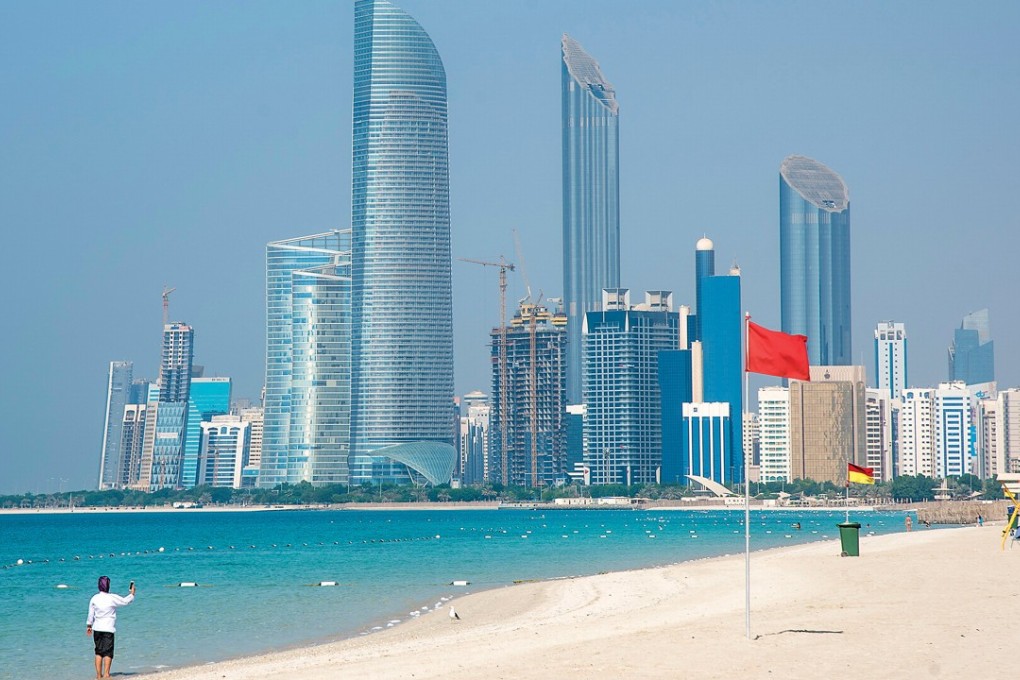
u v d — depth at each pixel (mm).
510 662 46469
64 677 56250
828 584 76938
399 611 84188
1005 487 173125
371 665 48562
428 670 45844
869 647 47219
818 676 41375
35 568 148500
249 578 120812
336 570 132625
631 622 60719
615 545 186875
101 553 195250
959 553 103688
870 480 117062
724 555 145500
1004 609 58625
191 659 61469
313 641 67938
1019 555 99938
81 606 93375
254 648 65375
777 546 173125
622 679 41625
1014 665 42906
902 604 62031
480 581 112312
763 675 41688
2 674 57188
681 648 48000
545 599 85438
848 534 104562
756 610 62188
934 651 46031
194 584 111625
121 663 60344
